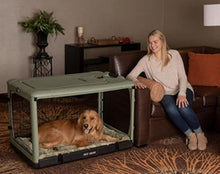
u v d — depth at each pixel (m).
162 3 5.75
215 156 2.96
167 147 3.12
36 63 4.82
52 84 2.79
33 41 4.76
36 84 2.78
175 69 3.19
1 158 2.85
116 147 2.98
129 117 3.11
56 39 4.93
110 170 2.68
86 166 2.73
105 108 3.46
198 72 3.80
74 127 2.93
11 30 4.59
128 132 3.10
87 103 4.39
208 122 3.48
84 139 2.90
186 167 2.75
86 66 4.96
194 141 3.08
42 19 4.42
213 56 3.83
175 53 3.25
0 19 4.50
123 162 2.81
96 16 5.18
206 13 3.94
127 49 5.23
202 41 5.17
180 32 5.52
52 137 2.88
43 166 2.67
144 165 2.77
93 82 2.89
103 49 5.36
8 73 4.69
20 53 4.71
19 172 2.62
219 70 3.78
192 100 3.23
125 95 3.12
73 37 5.05
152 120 3.11
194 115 3.06
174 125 3.24
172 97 3.14
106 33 5.33
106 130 3.29
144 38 5.72
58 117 3.80
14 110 4.01
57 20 4.88
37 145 2.62
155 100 3.06
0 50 4.57
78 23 5.05
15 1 4.55
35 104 2.55
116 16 5.36
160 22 5.80
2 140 3.21
